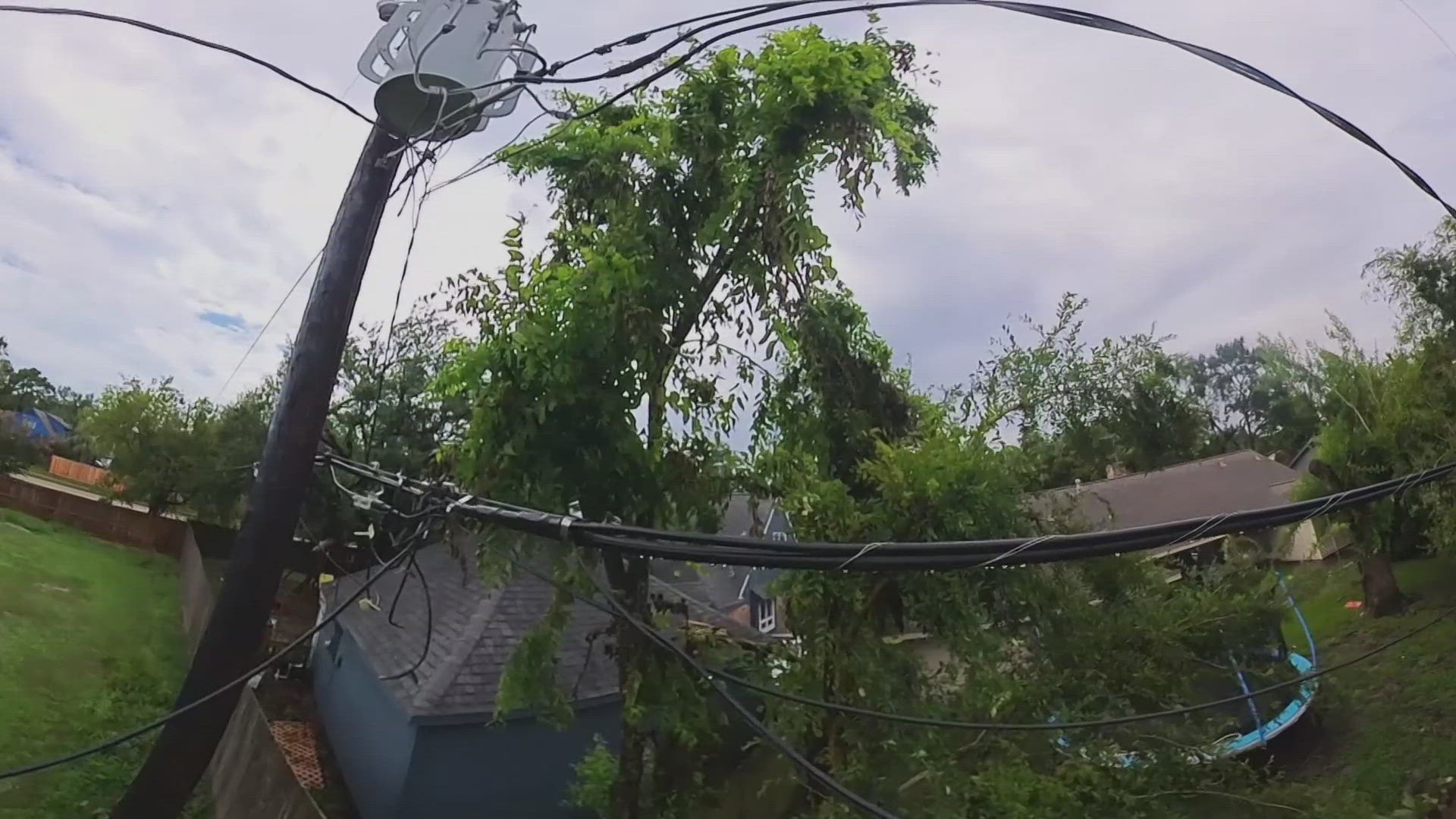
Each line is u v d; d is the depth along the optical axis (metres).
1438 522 14.76
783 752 3.31
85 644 13.54
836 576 5.68
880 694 5.71
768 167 5.73
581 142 5.93
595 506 5.62
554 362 5.20
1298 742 11.16
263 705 14.43
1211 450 33.03
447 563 14.83
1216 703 4.32
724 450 6.37
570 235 5.88
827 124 5.69
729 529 7.33
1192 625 6.55
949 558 2.92
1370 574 15.50
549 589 11.92
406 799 9.09
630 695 5.67
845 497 5.79
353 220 4.50
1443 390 14.66
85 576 18.39
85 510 23.64
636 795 6.09
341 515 13.23
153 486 23.44
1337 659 13.63
